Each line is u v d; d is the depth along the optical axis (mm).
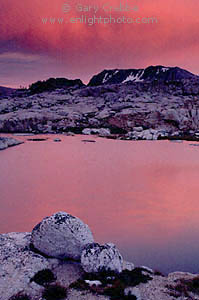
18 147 60188
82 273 11016
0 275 9930
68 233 12172
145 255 14164
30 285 9656
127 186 28875
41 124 99625
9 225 17969
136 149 58625
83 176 33531
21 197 24531
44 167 39156
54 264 11586
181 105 120062
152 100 131875
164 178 32906
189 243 15727
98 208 21828
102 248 11398
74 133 91875
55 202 23266
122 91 161500
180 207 22391
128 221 19078
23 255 11547
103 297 9102
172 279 11195
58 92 185500
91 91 165250
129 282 10398
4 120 94312
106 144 66750
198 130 95062
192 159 46438
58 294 9094
